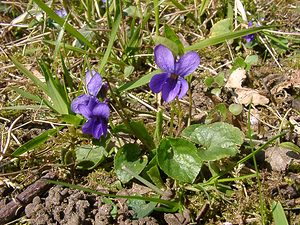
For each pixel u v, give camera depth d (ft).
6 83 0.72
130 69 0.69
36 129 0.63
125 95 0.67
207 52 0.75
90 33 0.74
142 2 0.83
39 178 0.56
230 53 0.73
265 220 0.50
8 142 0.59
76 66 0.72
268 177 0.54
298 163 0.55
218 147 0.51
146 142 0.55
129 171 0.52
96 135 0.50
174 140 0.51
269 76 0.69
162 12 0.80
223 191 0.52
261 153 0.56
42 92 0.70
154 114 0.60
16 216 0.53
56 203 0.52
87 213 0.51
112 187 0.54
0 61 0.76
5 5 0.88
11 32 0.83
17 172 0.56
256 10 0.84
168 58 0.48
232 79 0.67
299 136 0.59
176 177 0.50
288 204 0.51
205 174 0.54
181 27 0.80
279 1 0.86
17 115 0.66
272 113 0.64
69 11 0.77
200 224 0.51
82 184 0.55
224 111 0.58
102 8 0.82
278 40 0.74
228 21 0.76
